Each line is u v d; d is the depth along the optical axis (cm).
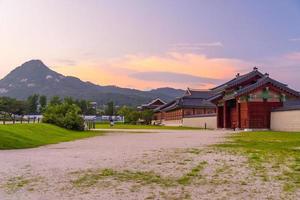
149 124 12375
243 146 2870
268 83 6378
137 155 2227
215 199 1073
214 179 1396
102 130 6544
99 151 2500
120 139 3947
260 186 1260
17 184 1310
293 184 1292
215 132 5725
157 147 2827
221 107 7794
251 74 6869
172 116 12344
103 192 1175
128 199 1077
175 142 3403
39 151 2522
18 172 1568
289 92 6394
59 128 5319
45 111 5872
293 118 5650
